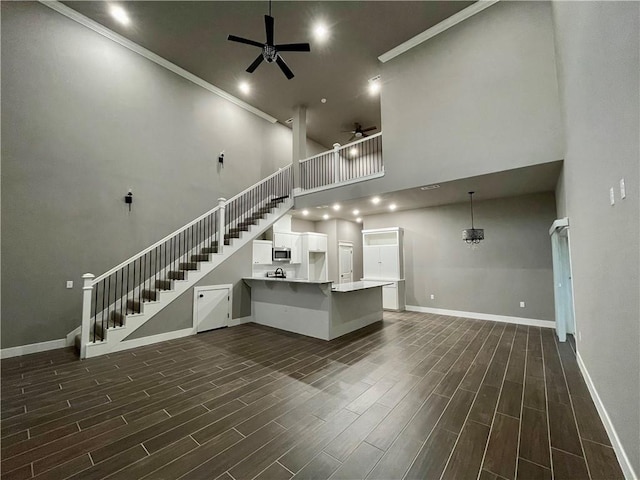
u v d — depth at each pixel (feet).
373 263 24.29
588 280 8.53
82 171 14.46
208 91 20.74
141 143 16.85
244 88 21.12
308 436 6.57
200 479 5.29
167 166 18.07
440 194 17.84
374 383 9.41
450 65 14.79
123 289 15.72
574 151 9.51
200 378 9.93
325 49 17.02
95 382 9.65
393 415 7.45
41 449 6.17
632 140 4.81
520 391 8.75
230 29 15.51
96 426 7.05
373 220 25.86
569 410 7.63
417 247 22.94
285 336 15.34
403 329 16.75
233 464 5.67
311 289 15.39
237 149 22.58
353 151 30.01
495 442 6.31
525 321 17.87
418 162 15.80
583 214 8.77
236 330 16.70
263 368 10.82
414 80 16.20
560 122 11.65
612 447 6.10
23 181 12.71
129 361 11.69
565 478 5.26
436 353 12.43
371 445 6.24
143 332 13.83
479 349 12.95
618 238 5.74
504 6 13.24
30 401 8.34
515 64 12.82
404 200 19.74
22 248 12.64
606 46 5.80
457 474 5.36
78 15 14.42
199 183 19.85
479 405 7.93
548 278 17.21
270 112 24.70
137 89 16.81
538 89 12.21
